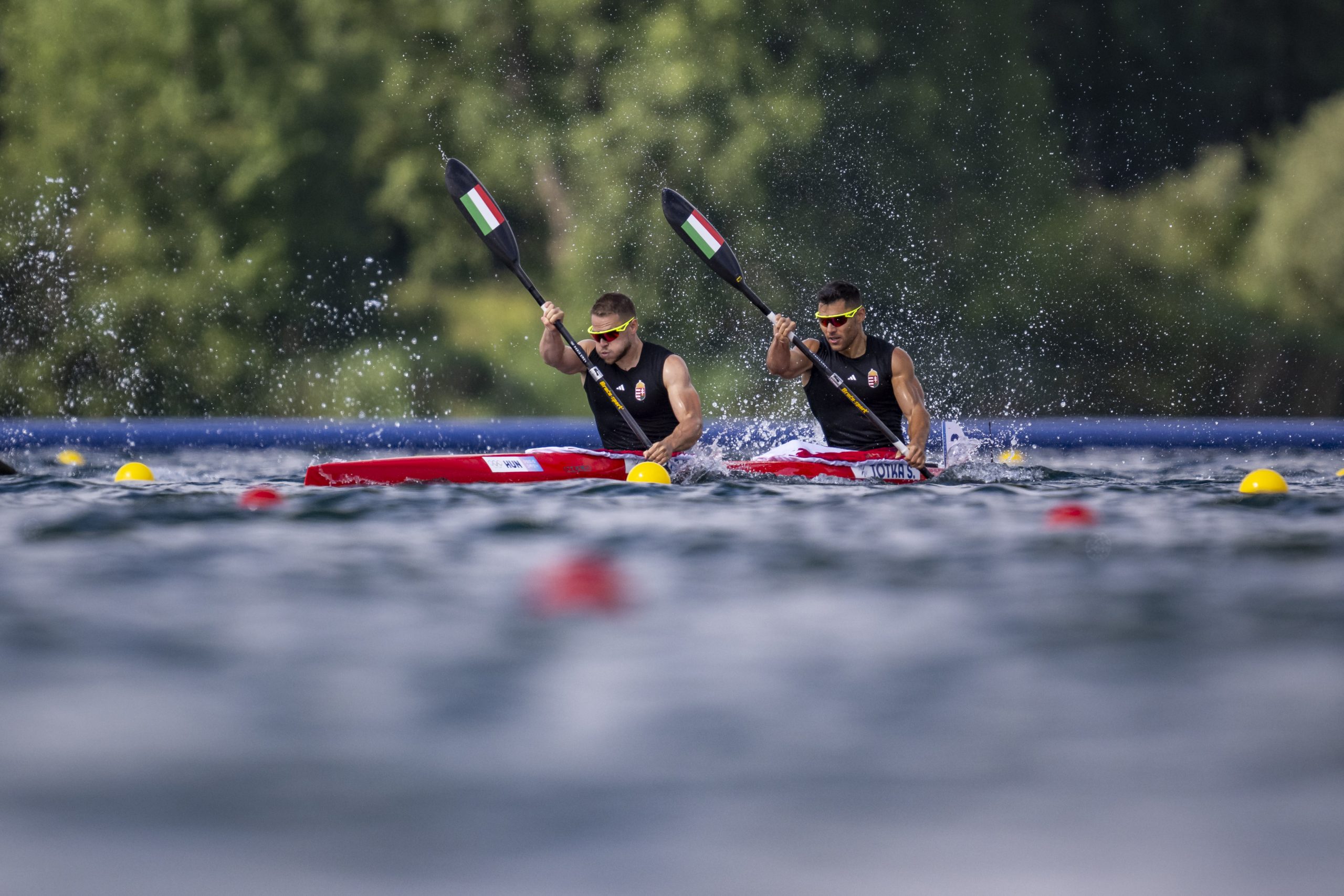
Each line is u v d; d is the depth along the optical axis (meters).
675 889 6.36
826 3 95.44
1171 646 11.02
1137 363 98.19
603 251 93.44
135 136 98.12
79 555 15.93
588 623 12.01
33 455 48.59
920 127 95.81
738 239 92.56
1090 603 12.95
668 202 35.09
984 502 23.28
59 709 9.12
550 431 73.12
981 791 7.60
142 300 95.31
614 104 95.19
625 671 10.20
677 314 93.12
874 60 97.06
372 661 10.50
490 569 15.13
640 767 8.01
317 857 6.68
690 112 92.62
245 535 18.02
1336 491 26.39
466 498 23.39
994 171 97.56
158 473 34.03
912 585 14.05
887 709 9.18
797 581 14.34
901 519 20.39
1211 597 13.25
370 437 67.44
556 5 96.69
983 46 98.44
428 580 14.33
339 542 17.36
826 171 94.31
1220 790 7.59
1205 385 98.50
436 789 7.61
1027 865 6.63
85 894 6.24
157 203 98.06
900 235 95.31
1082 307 98.62
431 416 97.62
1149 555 16.28
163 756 8.16
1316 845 6.83
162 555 16.02
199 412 95.94
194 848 6.78
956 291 96.12
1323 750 8.21
